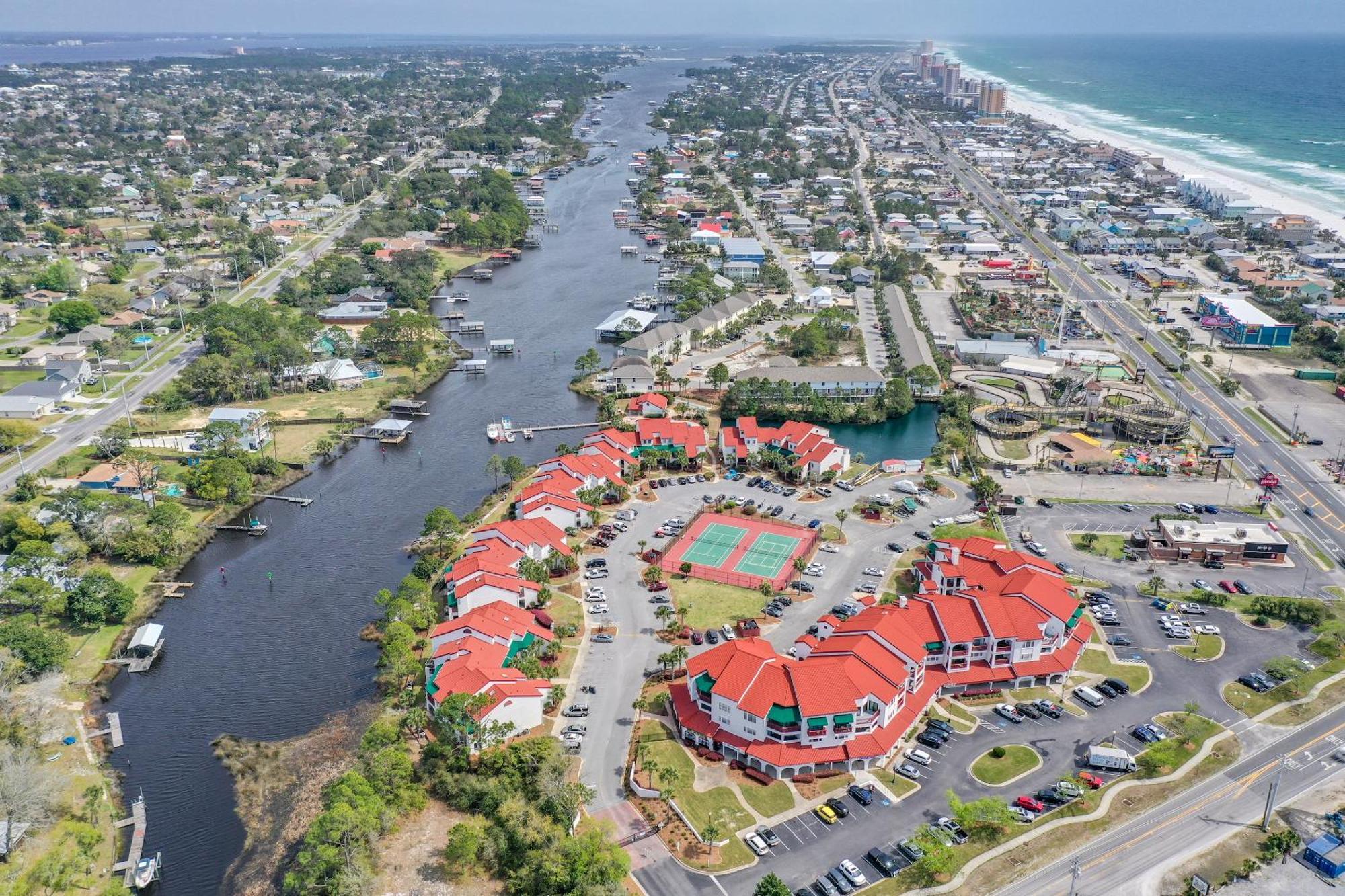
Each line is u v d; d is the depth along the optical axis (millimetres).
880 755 155250
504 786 150625
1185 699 172250
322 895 134875
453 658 173000
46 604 199000
